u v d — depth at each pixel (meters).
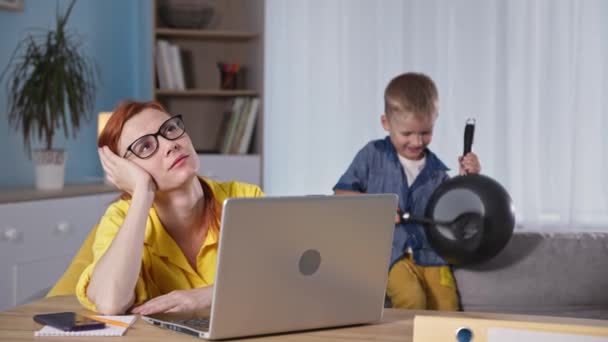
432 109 3.08
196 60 5.00
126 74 5.04
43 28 4.26
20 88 4.06
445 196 2.66
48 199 3.52
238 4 4.95
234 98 4.86
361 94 4.86
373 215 1.58
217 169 4.65
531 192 4.73
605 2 4.68
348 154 4.89
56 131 4.38
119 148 1.88
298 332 1.58
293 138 4.94
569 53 4.71
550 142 4.73
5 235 3.25
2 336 1.53
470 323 1.36
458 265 2.71
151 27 4.68
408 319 1.71
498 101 4.73
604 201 4.69
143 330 1.59
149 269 1.96
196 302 1.76
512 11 4.74
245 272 1.47
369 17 4.84
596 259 2.71
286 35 4.91
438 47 4.80
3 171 3.98
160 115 1.91
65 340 1.51
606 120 4.68
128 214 1.79
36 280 3.44
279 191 4.96
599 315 2.68
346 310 1.61
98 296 1.74
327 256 1.55
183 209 1.92
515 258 2.73
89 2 4.67
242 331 1.51
